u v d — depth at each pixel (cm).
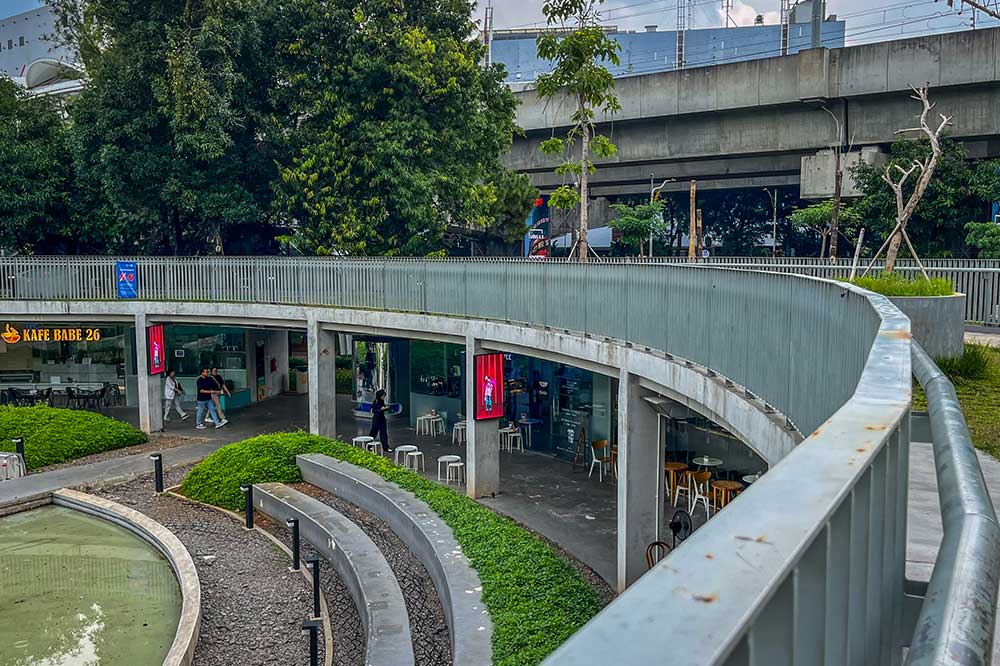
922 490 463
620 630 77
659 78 3775
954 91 3203
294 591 1336
